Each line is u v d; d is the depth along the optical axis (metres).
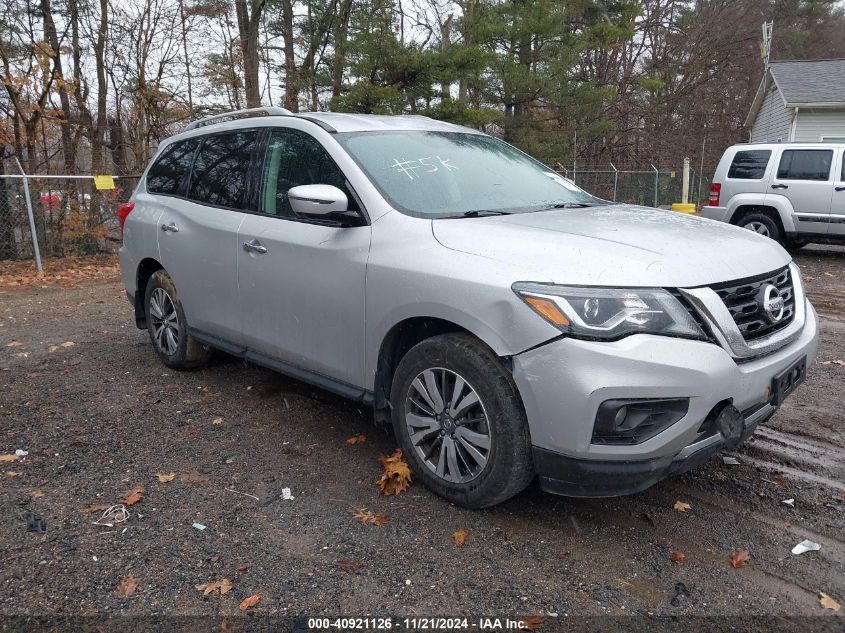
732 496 3.37
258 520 3.18
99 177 11.64
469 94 24.02
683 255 2.92
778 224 11.88
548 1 21.30
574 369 2.67
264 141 4.33
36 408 4.64
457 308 2.99
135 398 4.81
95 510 3.27
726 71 34.03
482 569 2.79
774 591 2.65
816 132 20.23
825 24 39.53
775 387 2.99
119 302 8.52
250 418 4.42
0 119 13.80
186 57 16.42
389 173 3.71
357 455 3.86
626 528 3.08
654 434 2.69
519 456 2.94
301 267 3.79
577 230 3.20
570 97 22.92
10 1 13.97
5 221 12.33
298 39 19.28
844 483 3.48
